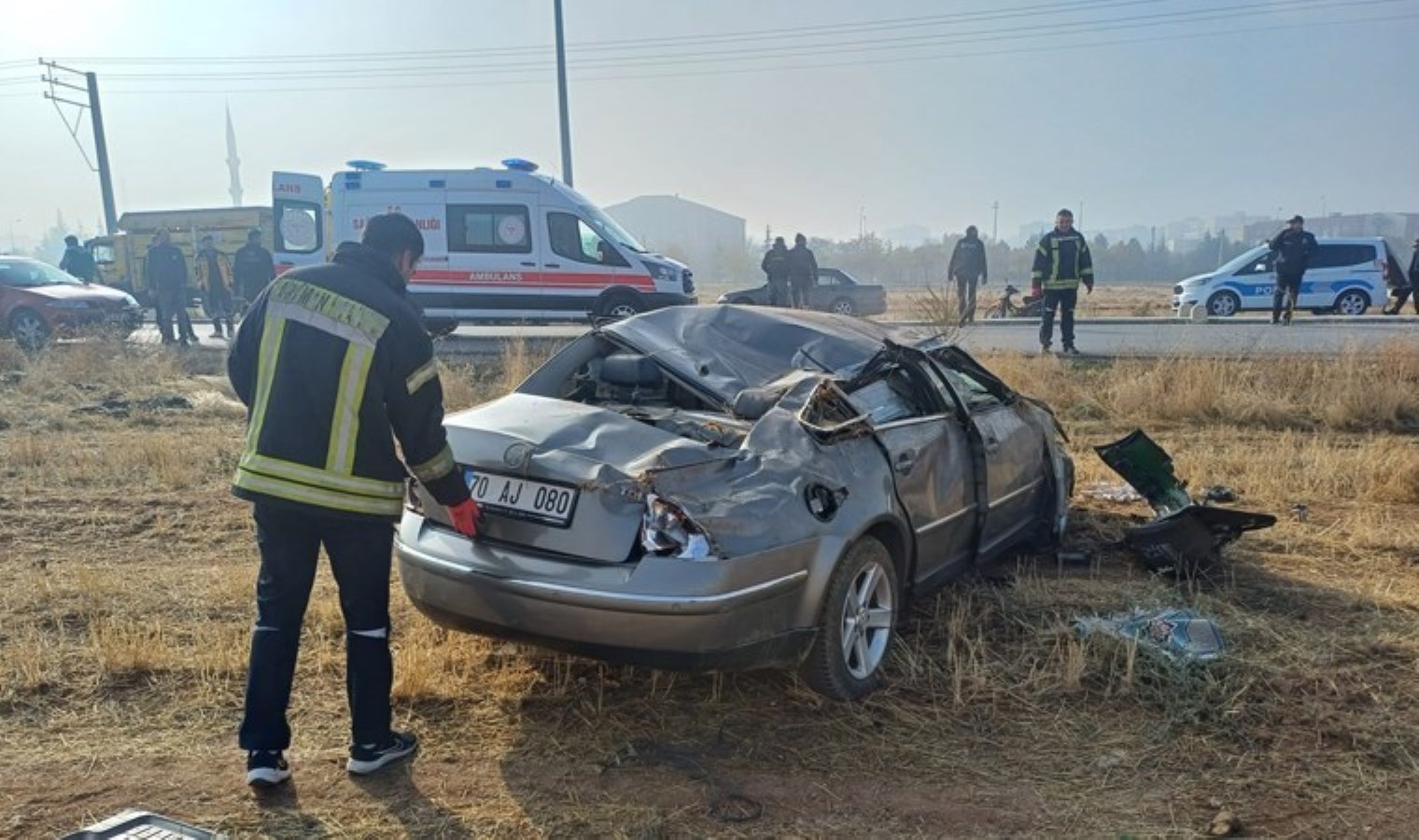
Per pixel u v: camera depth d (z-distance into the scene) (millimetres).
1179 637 4359
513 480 3707
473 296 15984
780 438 3877
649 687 4078
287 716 3812
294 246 18844
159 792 3316
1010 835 3127
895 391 4707
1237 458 8234
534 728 3773
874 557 4066
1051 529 5871
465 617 3721
